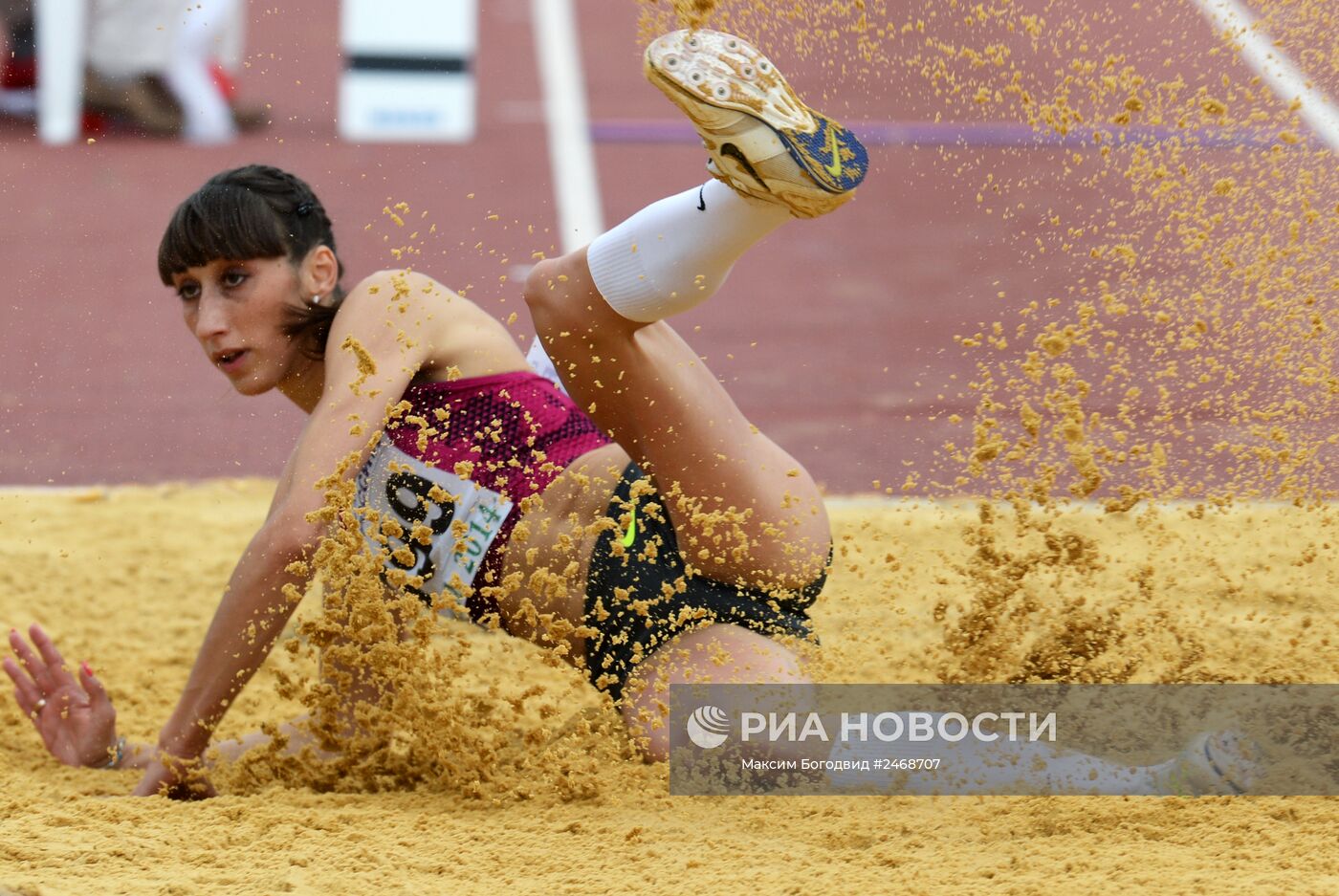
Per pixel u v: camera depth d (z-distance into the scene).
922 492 20.91
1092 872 9.30
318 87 43.94
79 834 10.27
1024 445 12.23
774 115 10.30
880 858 9.79
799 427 24.34
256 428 24.58
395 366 11.74
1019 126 39.19
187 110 41.12
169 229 11.88
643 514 11.95
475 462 11.98
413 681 11.61
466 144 40.16
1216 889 8.79
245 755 12.07
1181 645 13.38
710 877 9.37
